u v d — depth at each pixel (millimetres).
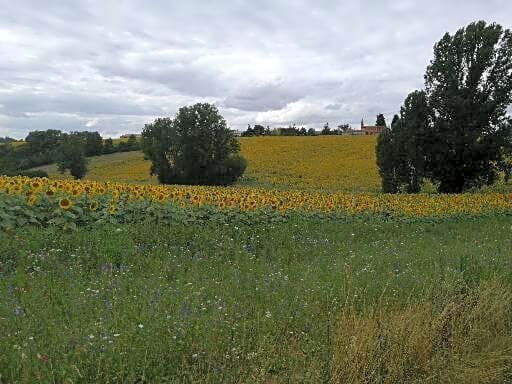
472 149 35938
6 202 8609
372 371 4125
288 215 13789
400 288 6191
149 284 5766
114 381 3521
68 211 8812
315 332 4742
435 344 4867
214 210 11953
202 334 4285
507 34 37844
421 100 37500
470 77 38125
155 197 12141
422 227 15266
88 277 6180
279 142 70125
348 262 7988
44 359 3545
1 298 4789
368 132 118250
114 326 4230
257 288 5848
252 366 3900
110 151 89250
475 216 19219
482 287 6211
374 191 40281
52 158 82625
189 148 53062
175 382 3598
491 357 4738
